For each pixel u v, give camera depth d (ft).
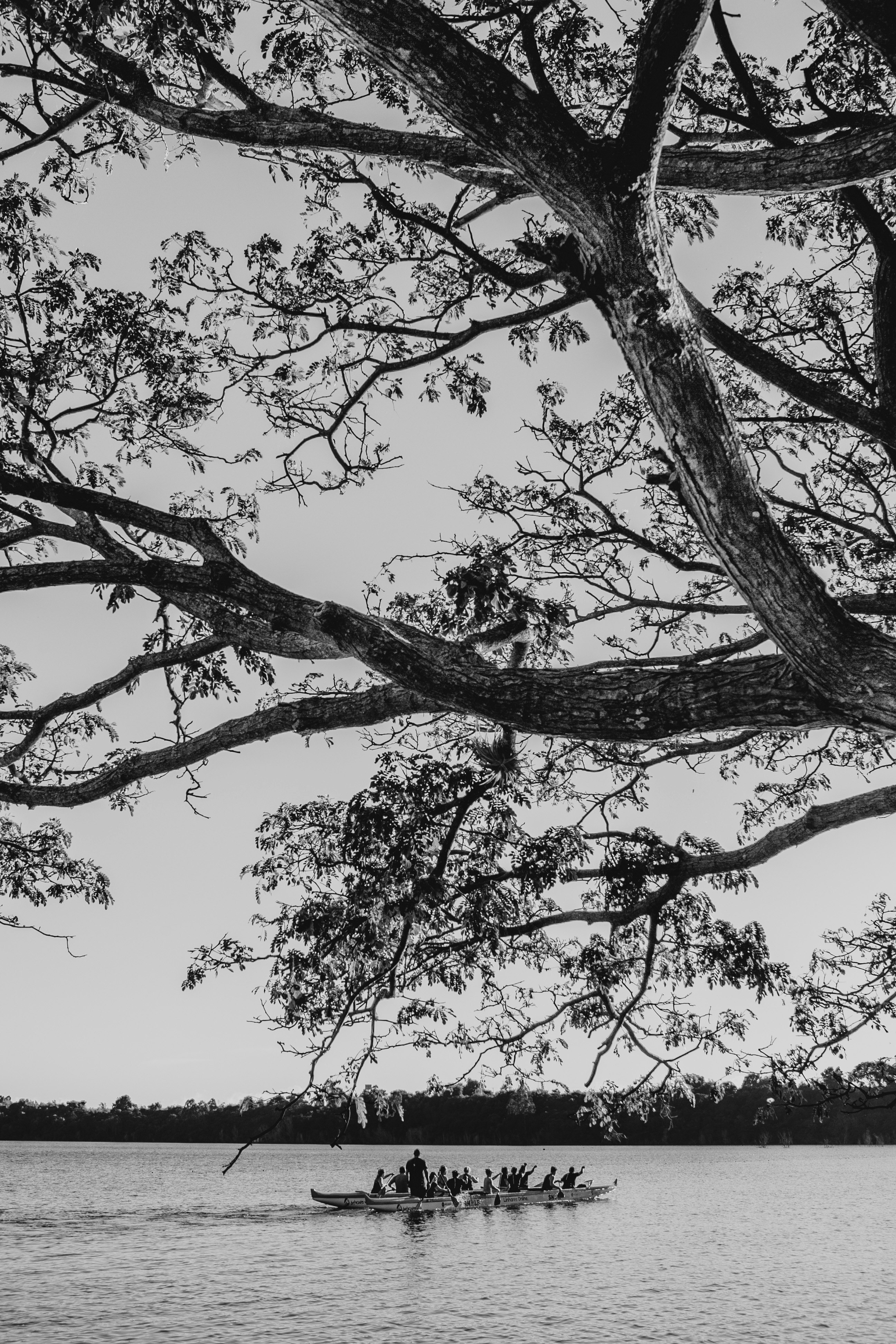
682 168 18.81
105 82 23.90
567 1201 195.93
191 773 33.19
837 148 17.58
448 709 19.65
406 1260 122.83
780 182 18.15
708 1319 90.99
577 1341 82.28
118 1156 558.56
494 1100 460.55
